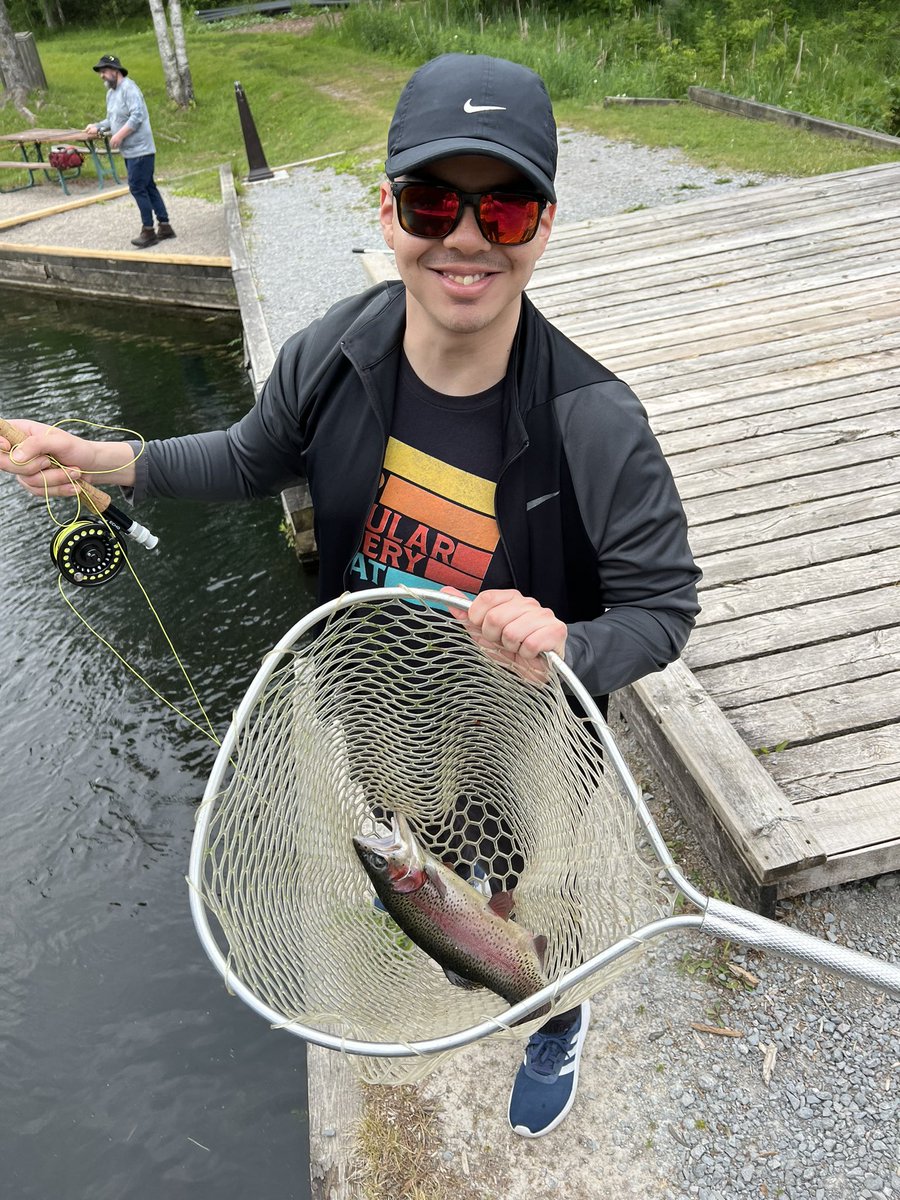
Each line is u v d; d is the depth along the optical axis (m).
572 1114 2.21
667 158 10.57
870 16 18.14
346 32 23.41
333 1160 2.17
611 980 1.25
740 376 4.82
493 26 20.97
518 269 1.31
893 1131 2.12
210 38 28.30
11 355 9.94
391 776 1.87
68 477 1.63
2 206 14.61
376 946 1.71
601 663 1.39
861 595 3.30
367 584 1.64
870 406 4.41
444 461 1.50
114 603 5.68
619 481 1.43
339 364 1.52
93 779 4.42
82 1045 3.28
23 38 20.06
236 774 1.33
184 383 8.78
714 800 2.60
